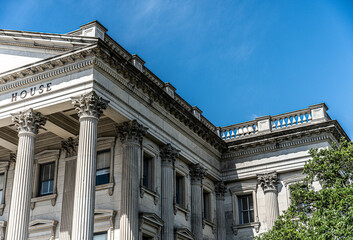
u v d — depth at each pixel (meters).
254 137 45.00
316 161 32.47
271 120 46.38
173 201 37.88
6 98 33.84
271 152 44.62
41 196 37.41
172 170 38.34
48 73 32.66
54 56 32.16
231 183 45.81
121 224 32.34
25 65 32.97
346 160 31.64
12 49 35.31
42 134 39.06
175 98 41.47
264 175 44.00
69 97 31.41
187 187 40.81
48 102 32.12
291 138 43.69
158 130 37.41
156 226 35.22
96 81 31.27
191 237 39.06
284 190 43.28
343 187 30.62
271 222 42.34
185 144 40.88
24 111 32.53
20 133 32.31
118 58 32.72
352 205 27.69
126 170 33.59
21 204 30.30
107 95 32.22
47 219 35.94
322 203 29.75
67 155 37.31
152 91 36.38
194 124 41.50
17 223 29.78
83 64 31.55
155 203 36.12
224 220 44.91
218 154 46.12
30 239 36.00
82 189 28.72
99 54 31.45
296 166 43.00
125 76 33.91
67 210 35.34
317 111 44.25
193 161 41.59
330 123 42.22
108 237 33.16
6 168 40.16
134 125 34.28
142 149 35.62
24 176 31.06
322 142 42.66
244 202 45.34
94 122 30.58
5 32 34.84
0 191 40.16
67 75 32.16
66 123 36.25
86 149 29.70
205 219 42.19
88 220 28.11
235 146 45.69
